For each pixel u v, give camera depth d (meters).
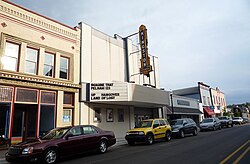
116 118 20.30
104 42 20.27
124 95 17.77
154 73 27.42
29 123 14.28
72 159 9.85
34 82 13.98
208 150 10.65
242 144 12.30
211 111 42.81
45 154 8.60
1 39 12.77
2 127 12.54
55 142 9.09
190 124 20.59
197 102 36.69
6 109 12.70
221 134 19.95
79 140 10.10
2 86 12.54
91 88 17.36
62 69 16.28
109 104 19.75
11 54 13.37
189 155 9.45
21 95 13.35
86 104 17.44
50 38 15.67
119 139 18.69
